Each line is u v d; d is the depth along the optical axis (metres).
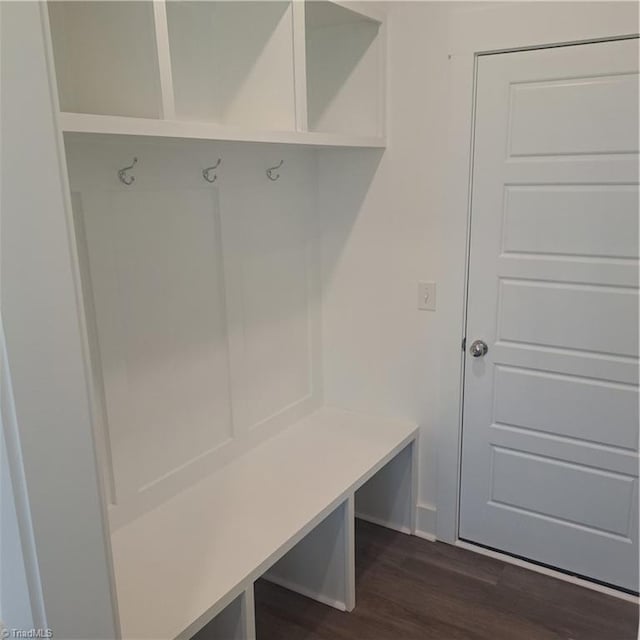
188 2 2.08
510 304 2.43
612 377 2.29
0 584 1.05
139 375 2.06
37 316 0.95
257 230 2.48
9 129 0.89
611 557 2.43
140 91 1.61
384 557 2.68
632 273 2.18
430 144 2.47
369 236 2.71
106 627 1.12
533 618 2.30
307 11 2.26
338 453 2.54
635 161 2.10
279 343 2.69
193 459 2.31
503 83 2.27
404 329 2.71
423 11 2.38
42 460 0.98
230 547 1.93
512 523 2.62
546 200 2.28
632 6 2.01
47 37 0.92
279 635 2.24
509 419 2.53
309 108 2.72
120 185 1.91
